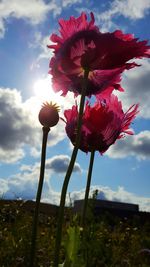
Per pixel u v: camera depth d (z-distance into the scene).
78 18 0.25
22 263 0.55
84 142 0.28
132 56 0.24
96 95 0.28
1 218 0.84
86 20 0.25
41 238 0.77
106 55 0.24
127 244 0.87
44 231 0.87
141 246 0.82
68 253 0.23
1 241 0.64
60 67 0.25
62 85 0.26
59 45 0.25
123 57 0.24
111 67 0.24
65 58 0.25
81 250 0.25
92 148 0.28
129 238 0.94
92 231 0.27
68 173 0.21
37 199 0.24
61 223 0.20
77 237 0.23
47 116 0.25
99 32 0.24
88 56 0.24
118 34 0.24
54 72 0.25
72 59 0.25
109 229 1.00
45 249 0.66
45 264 0.56
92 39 0.24
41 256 0.60
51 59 0.25
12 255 0.57
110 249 0.40
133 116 0.28
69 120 0.28
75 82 0.26
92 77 0.26
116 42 0.24
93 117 0.28
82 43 0.24
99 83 0.26
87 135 0.28
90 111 0.28
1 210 0.85
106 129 0.28
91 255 0.26
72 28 0.25
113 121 0.28
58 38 0.25
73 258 0.23
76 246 0.23
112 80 0.26
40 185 0.24
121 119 0.28
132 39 0.24
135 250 0.78
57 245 0.20
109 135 0.28
